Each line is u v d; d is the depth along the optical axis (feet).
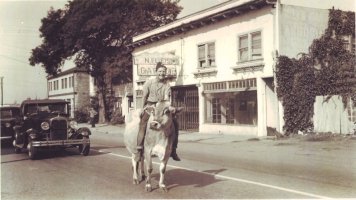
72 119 46.93
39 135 43.88
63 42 129.90
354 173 30.30
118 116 127.24
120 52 121.19
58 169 35.27
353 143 50.31
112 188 25.90
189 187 25.59
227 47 71.51
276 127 61.77
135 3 119.34
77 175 31.60
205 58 77.87
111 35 121.80
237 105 70.13
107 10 117.19
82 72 170.81
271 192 23.75
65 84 184.75
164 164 23.81
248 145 52.95
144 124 24.70
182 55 84.94
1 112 59.06
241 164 35.88
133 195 23.62
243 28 67.67
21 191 25.62
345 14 66.08
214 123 75.61
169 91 25.30
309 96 61.36
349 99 59.77
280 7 61.26
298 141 54.29
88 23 115.14
